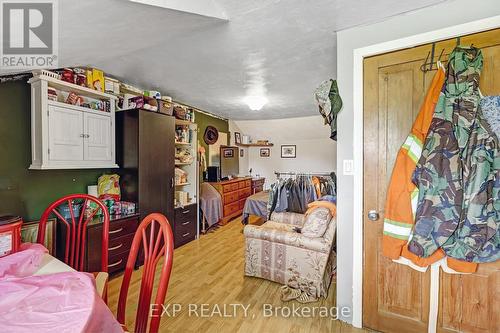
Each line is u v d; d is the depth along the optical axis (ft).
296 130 19.90
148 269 3.37
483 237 4.29
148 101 9.39
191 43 6.31
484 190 4.23
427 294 4.98
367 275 5.60
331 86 6.00
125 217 8.35
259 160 22.43
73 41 4.87
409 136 4.91
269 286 7.66
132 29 4.91
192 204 12.11
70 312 2.50
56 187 7.69
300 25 5.47
